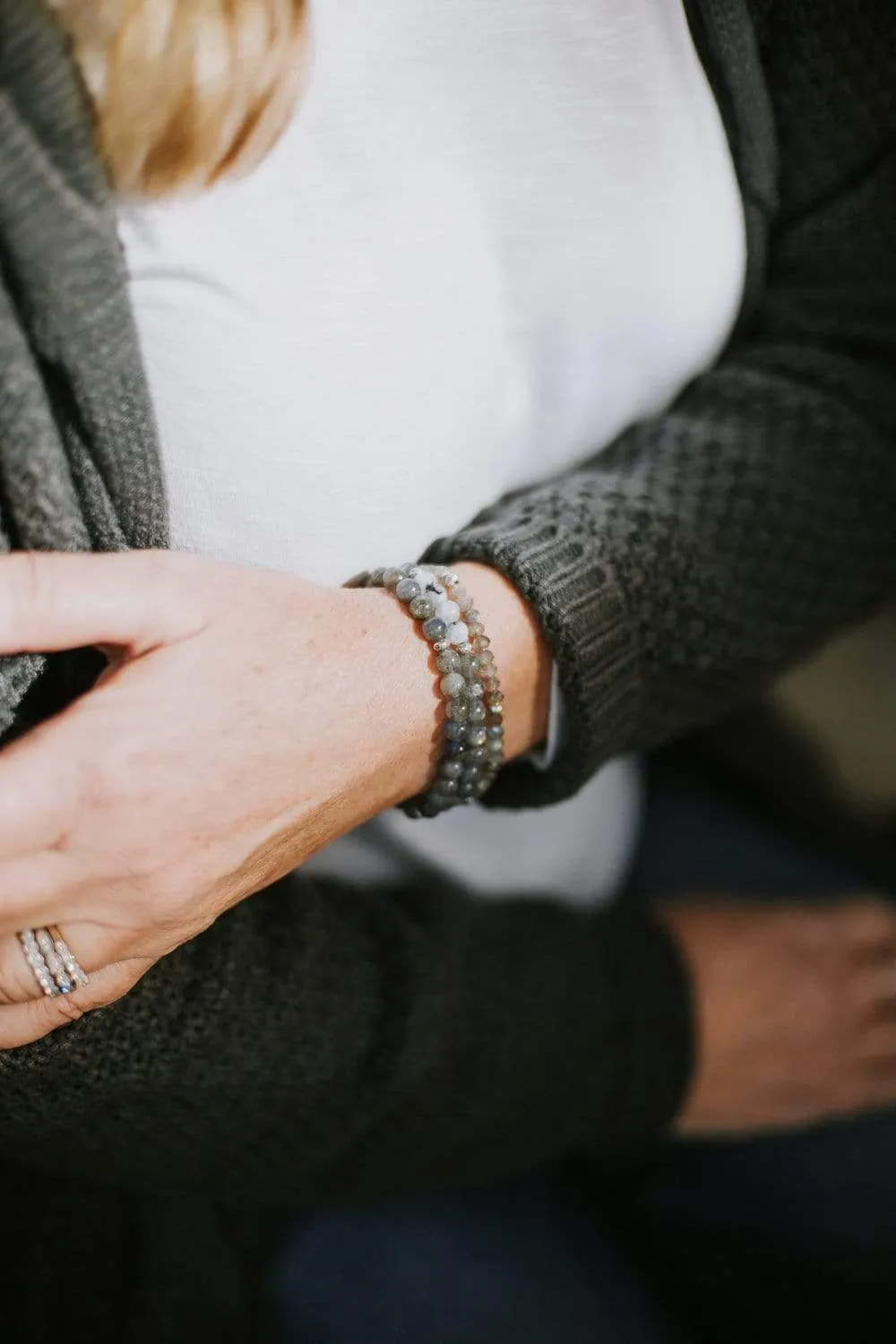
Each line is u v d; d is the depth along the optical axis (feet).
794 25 1.52
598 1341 1.79
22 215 1.20
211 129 1.25
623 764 1.99
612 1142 1.77
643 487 1.56
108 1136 1.40
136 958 1.32
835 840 2.28
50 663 1.34
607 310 1.51
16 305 1.23
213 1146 1.45
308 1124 1.48
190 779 1.27
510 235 1.44
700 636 1.58
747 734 2.25
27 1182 1.55
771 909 2.06
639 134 1.45
